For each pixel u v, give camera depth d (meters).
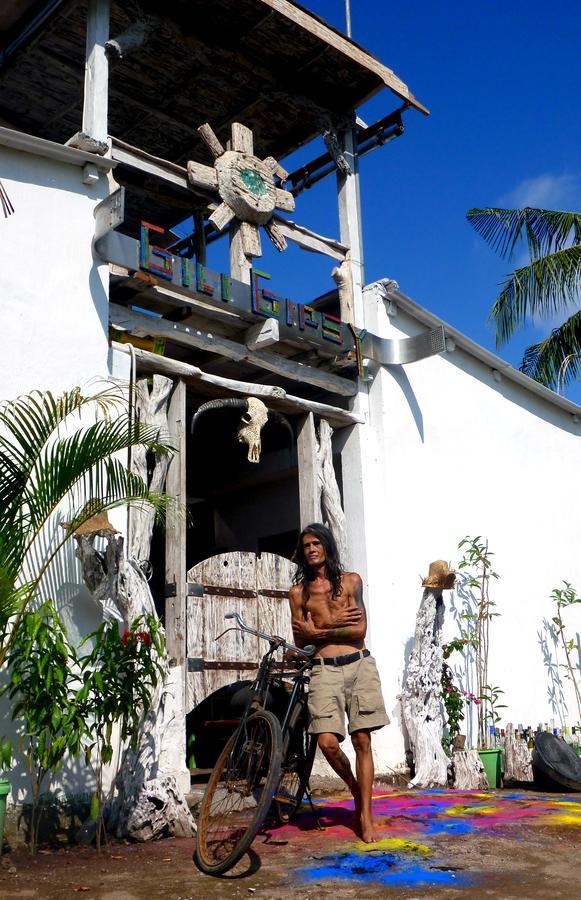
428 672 7.95
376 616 8.28
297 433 8.45
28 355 6.14
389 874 4.28
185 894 3.99
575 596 11.00
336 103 9.28
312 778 7.19
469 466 10.03
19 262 6.23
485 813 5.90
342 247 8.98
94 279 6.62
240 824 5.03
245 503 10.46
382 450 8.85
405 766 7.96
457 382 10.17
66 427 6.23
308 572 5.35
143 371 7.18
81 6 7.75
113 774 5.75
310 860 4.55
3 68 8.67
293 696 5.20
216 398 7.96
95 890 4.09
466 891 3.99
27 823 5.28
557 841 5.03
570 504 11.80
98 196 6.77
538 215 14.41
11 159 6.34
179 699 5.71
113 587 5.70
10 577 4.99
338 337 8.44
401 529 8.84
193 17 7.97
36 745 5.16
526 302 14.53
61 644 4.95
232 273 8.03
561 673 10.69
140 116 9.66
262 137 10.05
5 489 5.18
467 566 9.57
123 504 5.59
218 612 7.27
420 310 9.47
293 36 8.30
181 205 10.06
